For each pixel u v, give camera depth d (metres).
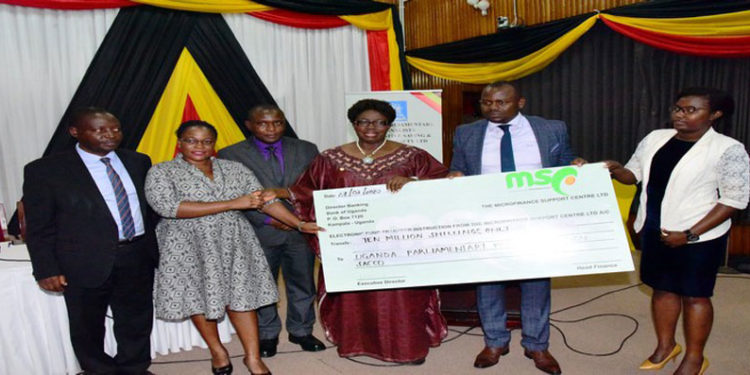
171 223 2.44
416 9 6.31
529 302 2.59
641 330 3.20
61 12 4.32
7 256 2.75
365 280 2.46
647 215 2.42
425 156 2.64
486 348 2.75
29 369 2.52
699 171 2.19
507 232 2.36
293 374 2.73
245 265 2.49
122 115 4.52
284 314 3.80
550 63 5.15
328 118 5.74
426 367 2.77
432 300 2.77
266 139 2.83
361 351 2.73
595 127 4.93
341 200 2.45
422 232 2.41
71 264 2.29
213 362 2.71
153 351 2.99
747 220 4.48
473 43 5.56
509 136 2.45
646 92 4.58
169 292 2.40
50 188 2.26
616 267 2.28
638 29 4.35
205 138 2.44
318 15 5.49
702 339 2.32
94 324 2.42
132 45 4.54
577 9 4.79
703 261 2.24
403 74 6.05
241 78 5.09
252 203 2.39
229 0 4.92
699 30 4.04
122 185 2.40
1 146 4.18
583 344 3.01
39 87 4.28
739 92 4.18
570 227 2.31
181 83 4.82
